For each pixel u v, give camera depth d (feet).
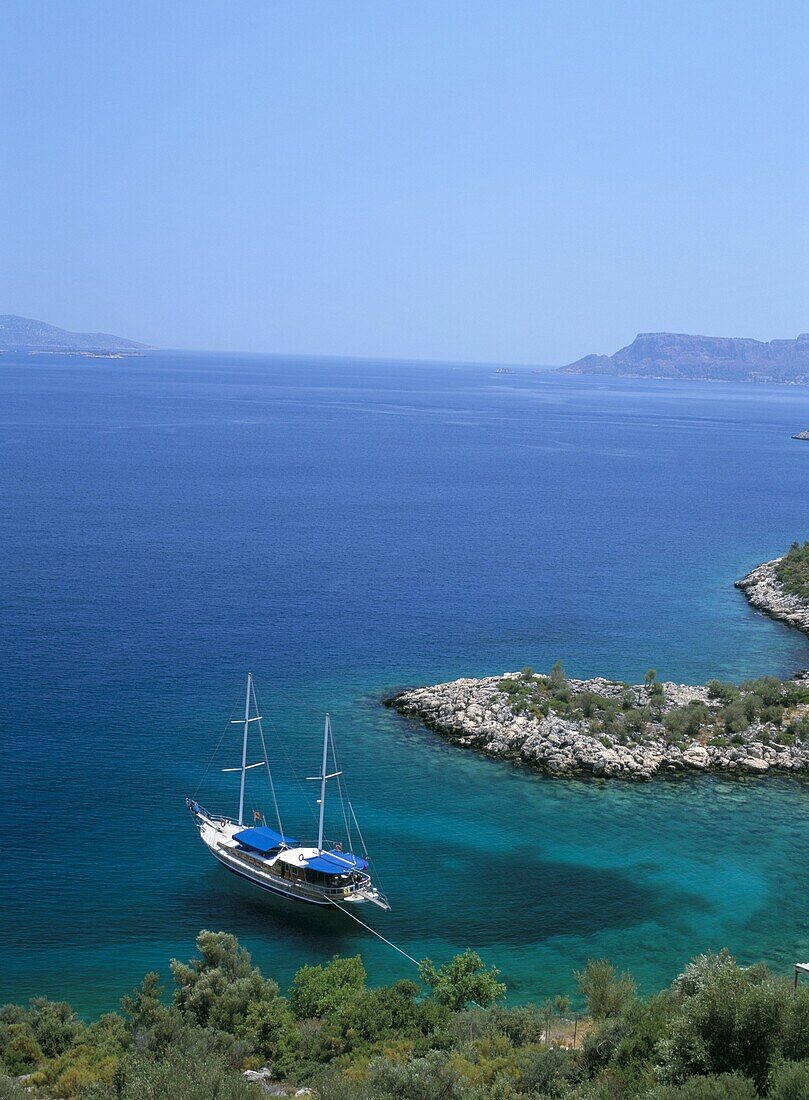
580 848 240.94
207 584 479.82
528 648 400.06
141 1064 136.46
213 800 259.80
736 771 285.02
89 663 357.20
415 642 402.72
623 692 330.54
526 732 298.15
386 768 282.56
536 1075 138.41
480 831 248.32
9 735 291.58
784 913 214.90
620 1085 130.93
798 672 372.38
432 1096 133.80
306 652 383.86
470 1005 176.86
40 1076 146.00
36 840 235.81
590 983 169.78
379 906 214.48
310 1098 133.18
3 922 205.05
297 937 205.05
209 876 226.58
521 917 212.23
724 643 414.82
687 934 206.49
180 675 349.82
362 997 170.09
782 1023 125.49
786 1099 110.93
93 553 535.60
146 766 277.44
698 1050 125.59
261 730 305.94
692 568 559.79
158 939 202.49
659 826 252.42
